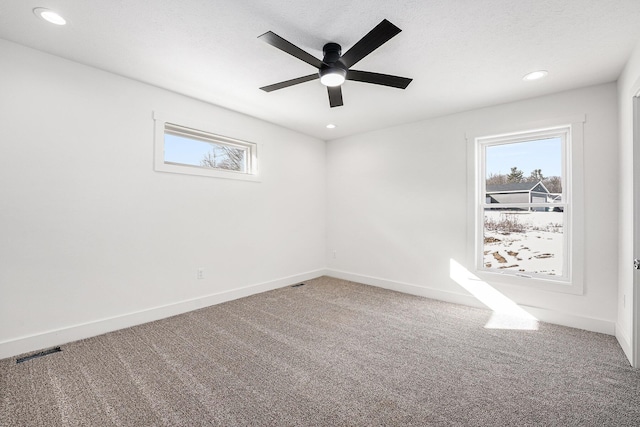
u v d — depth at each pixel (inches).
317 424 59.2
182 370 78.8
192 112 125.4
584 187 108.1
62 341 93.0
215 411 62.9
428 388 71.8
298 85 111.7
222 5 67.9
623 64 91.5
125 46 86.3
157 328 107.0
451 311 127.6
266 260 159.0
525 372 79.0
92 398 66.7
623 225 94.8
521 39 79.7
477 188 136.2
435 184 147.0
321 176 193.2
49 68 90.9
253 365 81.9
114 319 104.1
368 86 110.7
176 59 93.6
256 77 105.9
